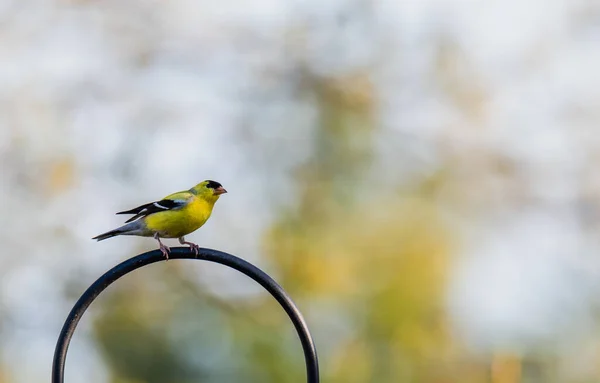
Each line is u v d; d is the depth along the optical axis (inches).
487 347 494.9
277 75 608.7
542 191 609.9
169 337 523.8
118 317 531.5
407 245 492.4
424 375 478.3
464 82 619.8
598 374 524.1
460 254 502.3
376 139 569.3
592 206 615.2
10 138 585.3
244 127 591.2
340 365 478.9
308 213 520.1
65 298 565.6
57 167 579.8
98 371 530.6
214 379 508.1
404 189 547.5
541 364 521.3
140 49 633.0
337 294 485.1
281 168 553.6
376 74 605.0
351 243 496.7
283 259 500.4
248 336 501.4
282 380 486.9
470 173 590.2
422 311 479.2
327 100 589.9
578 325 534.9
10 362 557.3
